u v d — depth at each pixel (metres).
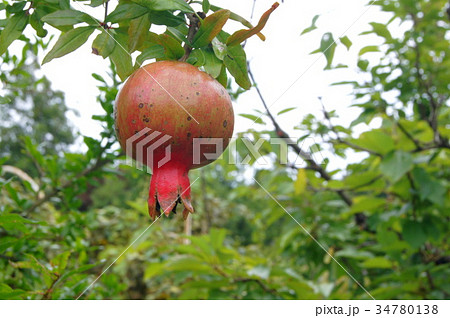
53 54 0.36
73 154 0.70
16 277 0.59
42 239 0.69
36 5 0.42
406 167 0.75
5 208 0.63
